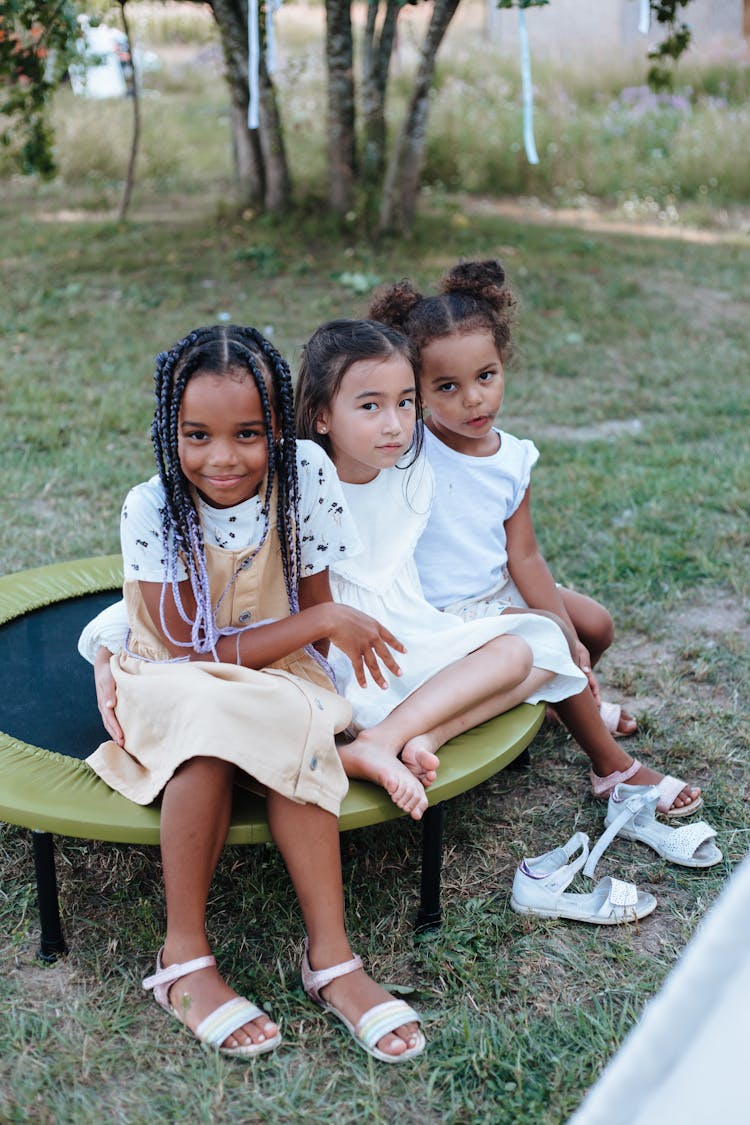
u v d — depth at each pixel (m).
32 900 2.22
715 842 2.42
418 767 2.05
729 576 3.57
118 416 4.89
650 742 2.78
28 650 2.59
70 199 9.70
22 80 6.00
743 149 10.59
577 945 2.12
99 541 3.74
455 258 7.52
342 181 8.12
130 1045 1.87
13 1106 1.75
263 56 7.78
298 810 1.91
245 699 1.92
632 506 4.13
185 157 11.09
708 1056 1.16
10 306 6.52
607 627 2.78
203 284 6.98
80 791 2.00
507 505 2.53
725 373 5.79
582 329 6.41
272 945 2.10
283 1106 1.76
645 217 9.73
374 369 2.15
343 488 2.33
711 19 13.41
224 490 1.96
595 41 13.45
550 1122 1.74
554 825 2.49
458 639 2.26
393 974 2.04
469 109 11.11
